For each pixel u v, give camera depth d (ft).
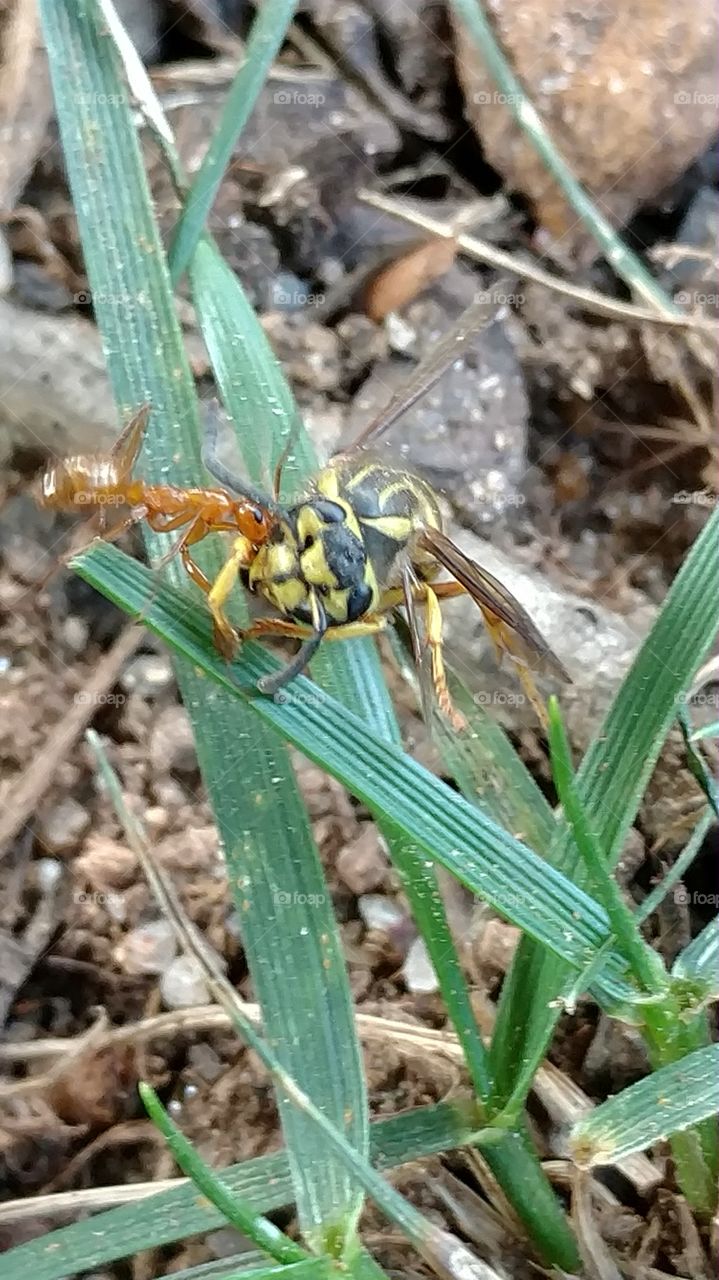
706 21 0.15
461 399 0.15
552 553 0.15
